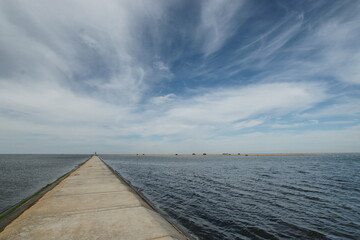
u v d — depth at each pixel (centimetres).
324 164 4416
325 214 838
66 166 3975
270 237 623
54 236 333
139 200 620
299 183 1656
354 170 2844
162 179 2014
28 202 600
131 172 2816
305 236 627
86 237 331
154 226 391
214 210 899
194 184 1662
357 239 607
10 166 3875
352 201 1055
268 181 1789
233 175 2311
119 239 327
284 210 896
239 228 690
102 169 1895
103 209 505
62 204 553
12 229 362
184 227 698
